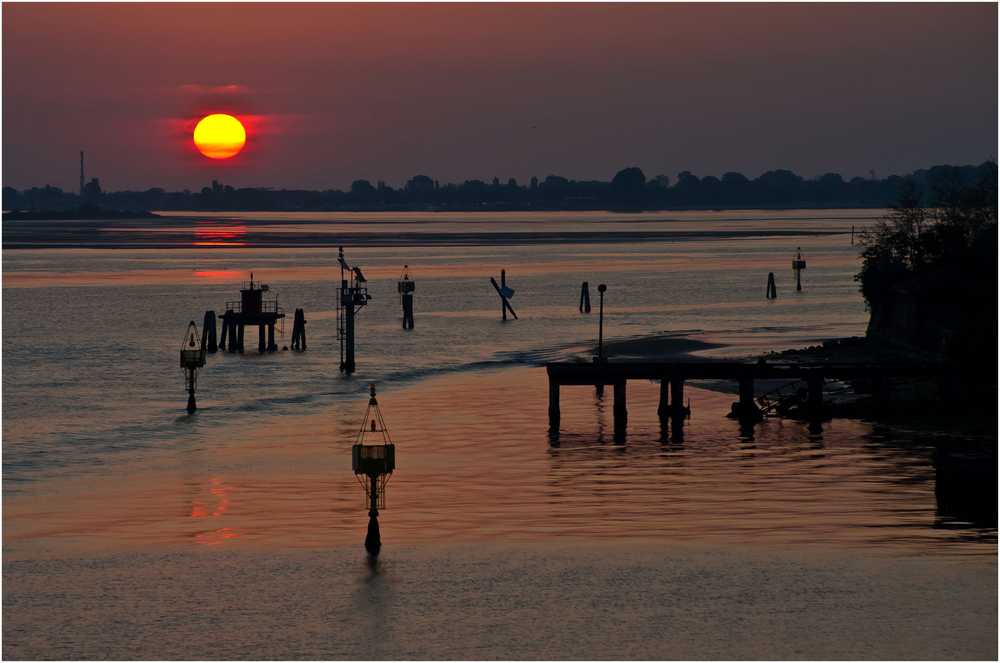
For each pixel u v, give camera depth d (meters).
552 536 100.56
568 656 73.06
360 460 97.50
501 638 76.19
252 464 138.25
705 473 127.75
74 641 76.50
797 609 80.38
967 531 100.44
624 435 152.75
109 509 115.00
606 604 82.06
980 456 112.25
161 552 97.06
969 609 79.81
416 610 81.50
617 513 109.06
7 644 75.88
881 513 107.69
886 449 139.50
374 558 94.12
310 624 79.06
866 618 78.50
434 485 123.56
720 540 98.06
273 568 91.69
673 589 84.94
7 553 96.94
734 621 78.38
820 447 141.62
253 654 74.19
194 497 120.25
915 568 88.88
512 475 128.12
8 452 148.25
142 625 79.25
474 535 101.44
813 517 106.25
